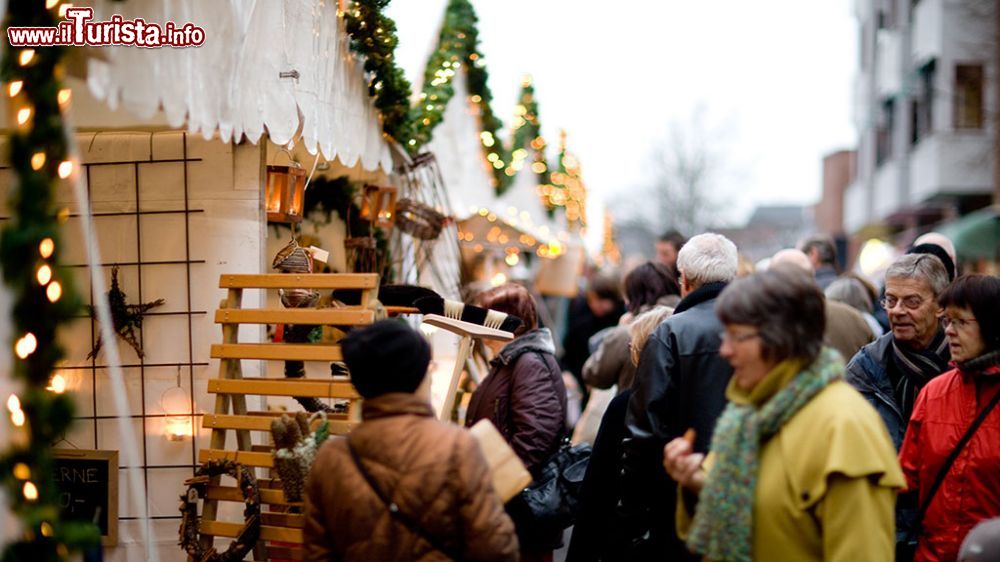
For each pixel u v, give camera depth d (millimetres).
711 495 2801
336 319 3914
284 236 6062
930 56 23359
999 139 19156
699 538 2811
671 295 6152
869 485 2697
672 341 3750
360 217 6070
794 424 2768
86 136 4457
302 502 3711
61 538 2771
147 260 4422
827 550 2682
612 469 4301
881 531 2688
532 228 10891
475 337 4590
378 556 2834
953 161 22906
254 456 3914
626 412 4090
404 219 6371
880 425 2777
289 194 4727
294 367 4574
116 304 4395
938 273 4086
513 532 2914
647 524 3799
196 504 3967
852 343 5348
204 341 4375
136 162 4438
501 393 4641
